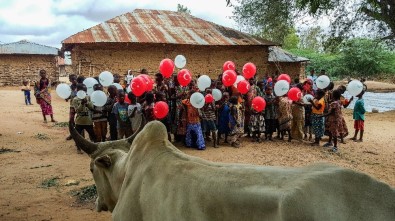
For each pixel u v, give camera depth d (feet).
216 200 5.98
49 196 19.53
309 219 4.91
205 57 66.13
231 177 6.15
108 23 67.21
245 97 34.12
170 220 6.63
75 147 30.48
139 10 76.23
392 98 80.38
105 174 9.49
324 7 49.26
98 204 10.11
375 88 100.12
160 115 25.36
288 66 81.51
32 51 93.86
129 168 8.29
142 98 29.48
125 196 7.90
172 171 7.15
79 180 22.18
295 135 33.91
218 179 6.25
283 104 33.35
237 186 5.87
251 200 5.50
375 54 127.95
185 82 28.78
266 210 5.28
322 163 6.02
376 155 29.35
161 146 8.06
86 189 20.12
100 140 28.91
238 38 68.44
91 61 60.29
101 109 28.55
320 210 4.98
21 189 20.59
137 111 26.63
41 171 24.02
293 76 81.56
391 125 44.70
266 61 69.87
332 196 5.15
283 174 5.79
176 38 63.77
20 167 24.89
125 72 61.82
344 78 130.52
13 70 92.73
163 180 7.15
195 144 31.04
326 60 136.56
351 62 131.34
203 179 6.47
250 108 33.71
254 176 5.94
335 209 5.04
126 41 59.21
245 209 5.55
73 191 20.27
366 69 130.21
